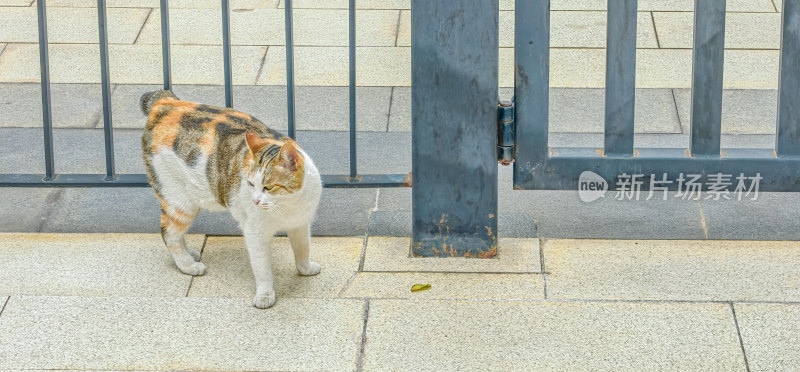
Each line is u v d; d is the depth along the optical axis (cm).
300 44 732
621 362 391
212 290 451
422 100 447
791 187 463
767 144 581
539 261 470
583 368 388
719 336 407
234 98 655
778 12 764
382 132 613
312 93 664
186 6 789
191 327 418
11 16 773
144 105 466
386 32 750
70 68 696
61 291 450
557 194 540
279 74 690
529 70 446
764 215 512
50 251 483
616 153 464
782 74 448
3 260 474
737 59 698
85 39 738
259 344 406
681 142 586
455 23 434
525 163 464
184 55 714
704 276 453
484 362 392
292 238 445
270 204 403
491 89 445
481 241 471
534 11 437
